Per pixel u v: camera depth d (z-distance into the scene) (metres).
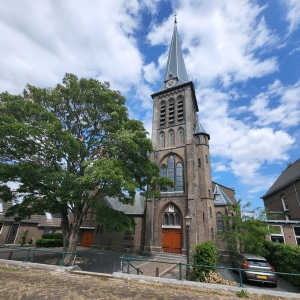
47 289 7.26
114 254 22.08
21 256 16.47
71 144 12.01
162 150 28.55
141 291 7.63
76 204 15.23
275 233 19.47
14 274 9.13
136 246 24.30
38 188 13.19
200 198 24.31
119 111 15.16
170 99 32.12
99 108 14.91
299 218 26.02
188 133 27.30
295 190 27.05
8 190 13.60
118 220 14.08
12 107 12.62
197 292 7.87
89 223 29.11
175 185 25.47
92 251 23.67
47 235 27.08
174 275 13.56
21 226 26.44
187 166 25.03
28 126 11.79
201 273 10.81
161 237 23.31
